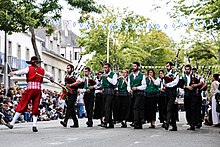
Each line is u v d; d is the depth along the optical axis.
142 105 15.05
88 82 16.31
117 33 45.38
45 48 51.03
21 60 41.75
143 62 55.38
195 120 14.78
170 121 15.95
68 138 11.48
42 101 24.91
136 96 15.01
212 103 17.22
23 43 43.31
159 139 11.34
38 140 10.99
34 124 13.48
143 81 14.98
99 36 45.59
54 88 48.53
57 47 59.16
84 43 46.50
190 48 32.28
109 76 15.30
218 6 19.62
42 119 23.61
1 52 37.38
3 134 12.51
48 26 28.86
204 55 26.09
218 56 28.84
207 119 18.45
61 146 9.83
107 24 43.81
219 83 15.67
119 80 16.14
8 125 14.02
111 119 15.49
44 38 53.50
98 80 16.64
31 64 13.81
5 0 22.09
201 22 20.58
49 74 14.02
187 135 12.66
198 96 15.34
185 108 15.07
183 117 26.86
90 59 46.09
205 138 11.84
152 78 15.70
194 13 20.83
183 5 21.19
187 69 14.90
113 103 15.57
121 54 46.00
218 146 10.06
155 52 56.28
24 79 29.84
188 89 14.75
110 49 46.03
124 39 46.81
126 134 12.70
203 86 15.02
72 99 15.40
